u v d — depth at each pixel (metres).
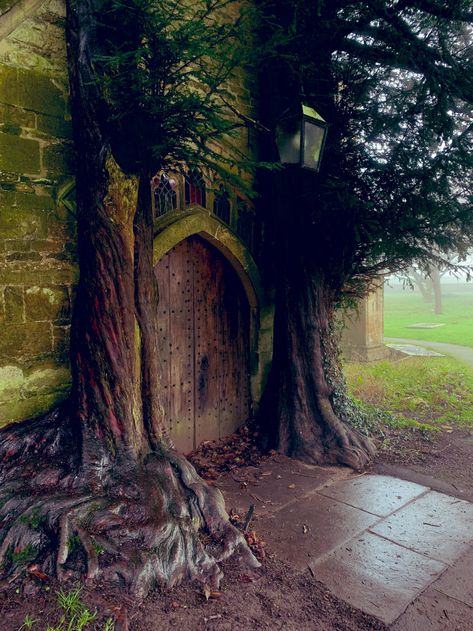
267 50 4.12
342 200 4.60
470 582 2.91
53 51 3.63
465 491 4.22
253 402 5.84
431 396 7.37
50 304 3.68
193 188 4.87
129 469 3.26
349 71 4.89
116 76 2.98
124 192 3.30
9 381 3.47
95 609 2.38
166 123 3.20
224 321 5.54
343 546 3.31
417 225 4.71
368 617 2.58
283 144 4.01
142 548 2.77
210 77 3.16
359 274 5.71
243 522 3.64
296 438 5.09
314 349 5.21
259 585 2.82
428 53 4.27
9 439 3.34
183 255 5.08
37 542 2.71
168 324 4.96
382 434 5.58
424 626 2.52
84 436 3.27
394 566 3.07
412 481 4.44
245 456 5.09
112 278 3.30
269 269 5.80
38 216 3.58
